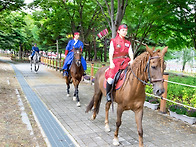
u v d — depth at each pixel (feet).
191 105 18.31
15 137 12.60
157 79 8.73
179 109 17.24
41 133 13.51
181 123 16.30
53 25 49.57
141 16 36.22
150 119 17.17
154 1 30.68
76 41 23.27
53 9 48.78
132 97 10.41
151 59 9.11
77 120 16.42
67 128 14.58
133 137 13.29
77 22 48.83
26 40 94.12
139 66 9.98
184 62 74.84
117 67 11.50
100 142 12.39
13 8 48.24
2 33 74.23
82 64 22.36
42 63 79.71
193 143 12.69
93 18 50.34
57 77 43.34
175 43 39.86
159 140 13.00
